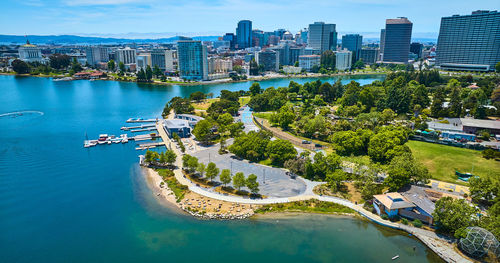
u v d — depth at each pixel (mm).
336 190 166875
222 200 158375
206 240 131375
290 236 134125
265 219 144625
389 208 140875
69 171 195375
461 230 122500
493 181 156125
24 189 172125
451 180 175000
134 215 148250
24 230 137500
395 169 160375
